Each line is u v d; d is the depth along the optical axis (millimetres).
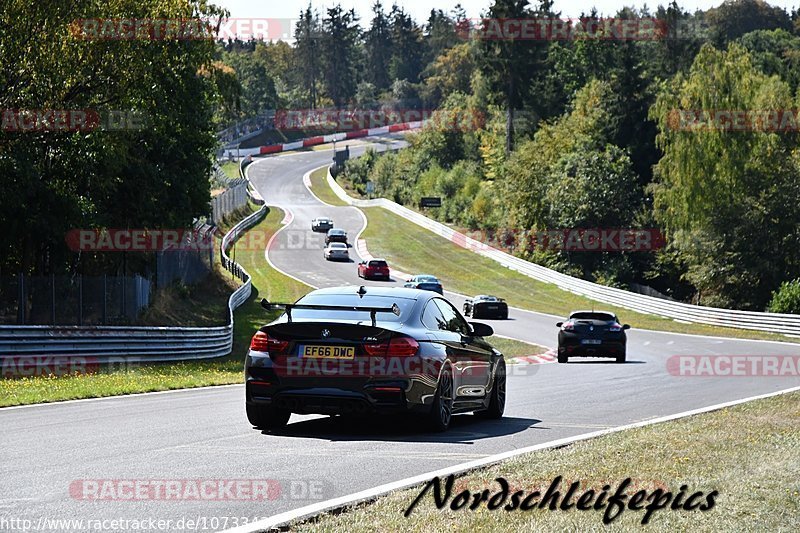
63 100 74812
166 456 20219
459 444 23109
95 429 24734
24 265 75562
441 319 26688
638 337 99750
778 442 23359
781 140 148125
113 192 88812
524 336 99062
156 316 88438
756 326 108500
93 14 72188
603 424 28516
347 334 24094
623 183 181125
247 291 127500
